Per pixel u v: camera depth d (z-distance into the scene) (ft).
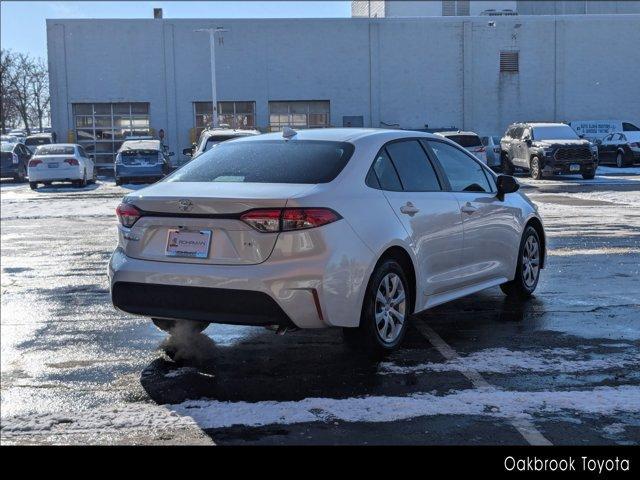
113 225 48.08
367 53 132.67
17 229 46.65
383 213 17.93
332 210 16.57
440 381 16.62
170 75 131.23
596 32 135.13
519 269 24.34
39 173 89.04
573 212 50.26
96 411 15.20
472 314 22.95
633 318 22.16
